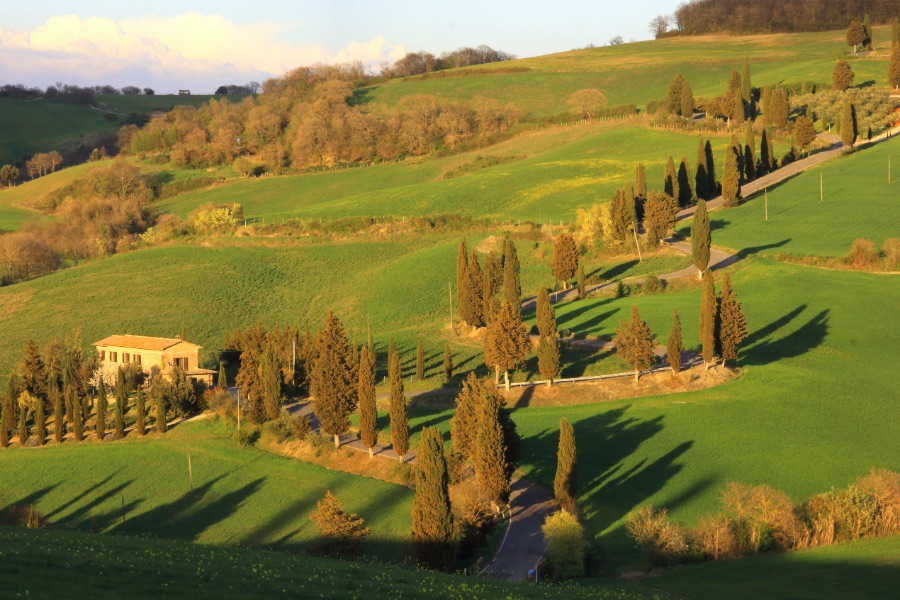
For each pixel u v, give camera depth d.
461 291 143.88
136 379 126.12
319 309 172.50
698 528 73.94
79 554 51.19
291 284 185.12
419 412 111.25
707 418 100.19
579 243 175.38
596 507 83.06
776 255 156.88
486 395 84.25
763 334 125.56
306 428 104.44
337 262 193.75
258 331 136.75
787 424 97.50
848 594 59.25
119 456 105.38
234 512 89.81
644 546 72.06
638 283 152.75
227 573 51.28
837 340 122.00
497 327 113.19
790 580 63.31
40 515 92.50
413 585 54.03
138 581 47.16
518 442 85.81
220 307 172.88
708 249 151.25
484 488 83.00
